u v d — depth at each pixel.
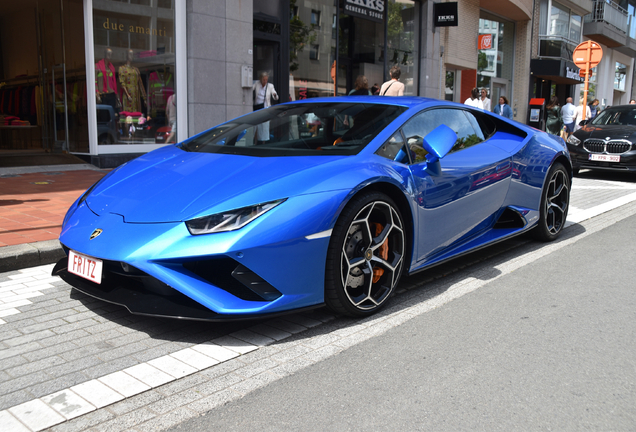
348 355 2.28
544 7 20.61
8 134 9.29
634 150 8.45
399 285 3.29
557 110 12.81
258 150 3.00
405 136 3.08
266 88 9.40
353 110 3.31
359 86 8.58
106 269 2.44
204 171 2.73
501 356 2.27
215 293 2.29
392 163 2.88
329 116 3.29
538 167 4.08
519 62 19.84
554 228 4.43
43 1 8.56
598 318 2.73
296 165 2.64
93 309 2.79
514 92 20.12
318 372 2.12
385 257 2.82
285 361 2.22
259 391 1.97
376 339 2.46
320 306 2.51
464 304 2.93
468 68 16.25
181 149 3.32
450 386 2.01
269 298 2.36
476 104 13.05
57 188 5.88
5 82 9.79
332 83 11.30
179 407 1.86
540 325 2.63
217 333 2.51
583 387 2.01
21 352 2.29
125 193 2.70
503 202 3.77
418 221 2.96
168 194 2.55
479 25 17.50
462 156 3.41
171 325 2.60
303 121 3.29
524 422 1.76
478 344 2.40
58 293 3.04
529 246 4.30
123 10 7.95
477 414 1.81
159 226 2.35
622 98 33.75
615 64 31.11
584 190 7.55
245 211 2.31
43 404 1.87
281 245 2.31
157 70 8.34
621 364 2.21
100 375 2.09
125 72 8.04
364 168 2.68
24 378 2.06
